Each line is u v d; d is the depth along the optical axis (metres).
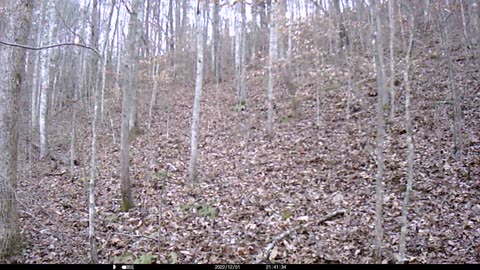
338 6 17.67
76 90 16.39
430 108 11.87
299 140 12.09
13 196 6.57
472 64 14.16
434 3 11.55
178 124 16.83
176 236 7.20
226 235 7.08
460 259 5.69
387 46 17.34
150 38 19.98
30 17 6.66
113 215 8.34
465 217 6.72
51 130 16.55
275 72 16.95
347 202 7.87
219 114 16.70
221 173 10.53
